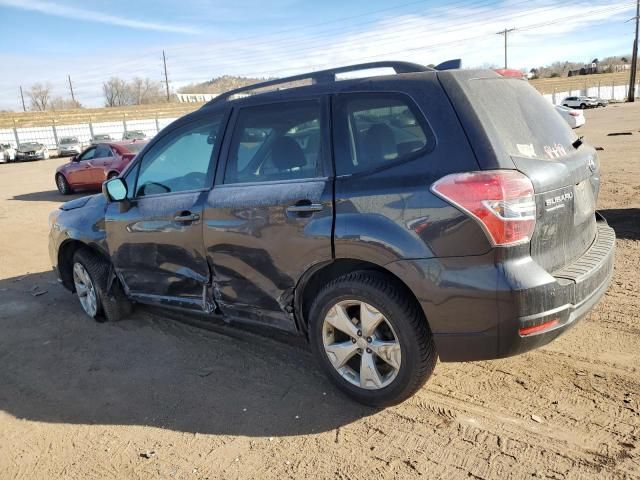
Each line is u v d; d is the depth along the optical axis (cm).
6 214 1212
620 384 321
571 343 376
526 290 259
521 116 300
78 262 493
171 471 281
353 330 309
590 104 5106
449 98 281
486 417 302
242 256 350
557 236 285
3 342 468
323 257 309
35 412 350
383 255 284
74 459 299
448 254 267
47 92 11212
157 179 415
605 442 273
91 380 387
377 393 308
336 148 312
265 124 348
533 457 267
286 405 333
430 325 279
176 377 380
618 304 433
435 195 269
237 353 409
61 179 1536
